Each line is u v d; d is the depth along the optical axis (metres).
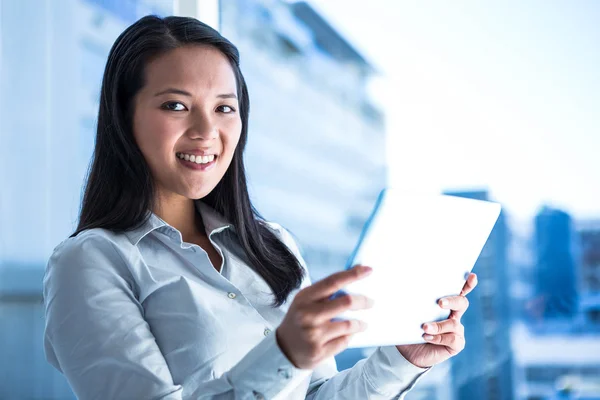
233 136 1.26
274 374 0.96
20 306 2.65
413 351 1.25
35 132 2.69
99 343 1.07
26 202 2.67
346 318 0.95
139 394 1.03
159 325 1.18
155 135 1.21
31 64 2.70
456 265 1.10
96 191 1.28
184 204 1.36
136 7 2.62
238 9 2.66
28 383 2.62
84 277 1.12
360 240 0.92
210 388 1.03
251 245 1.37
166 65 1.21
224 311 1.21
